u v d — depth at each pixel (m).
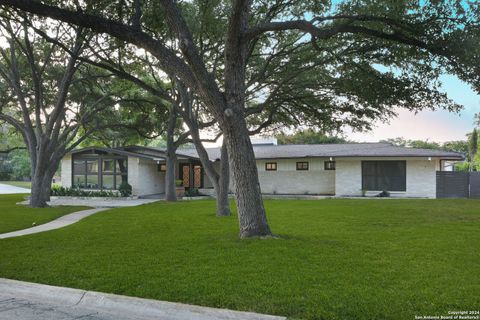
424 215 13.86
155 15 11.98
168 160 23.17
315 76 15.88
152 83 21.83
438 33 9.47
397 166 24.41
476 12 9.07
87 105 24.23
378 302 4.80
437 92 11.91
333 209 16.12
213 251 7.73
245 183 9.13
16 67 19.36
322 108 16.64
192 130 14.97
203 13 14.58
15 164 55.94
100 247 8.48
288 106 17.78
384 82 12.87
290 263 6.68
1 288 6.10
